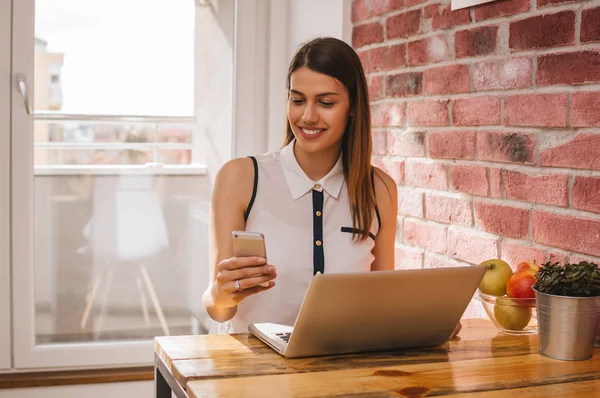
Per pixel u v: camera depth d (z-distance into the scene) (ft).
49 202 10.14
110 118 10.30
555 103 5.89
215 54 10.69
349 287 4.61
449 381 4.44
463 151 7.09
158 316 10.68
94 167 10.30
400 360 4.88
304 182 6.21
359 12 8.98
